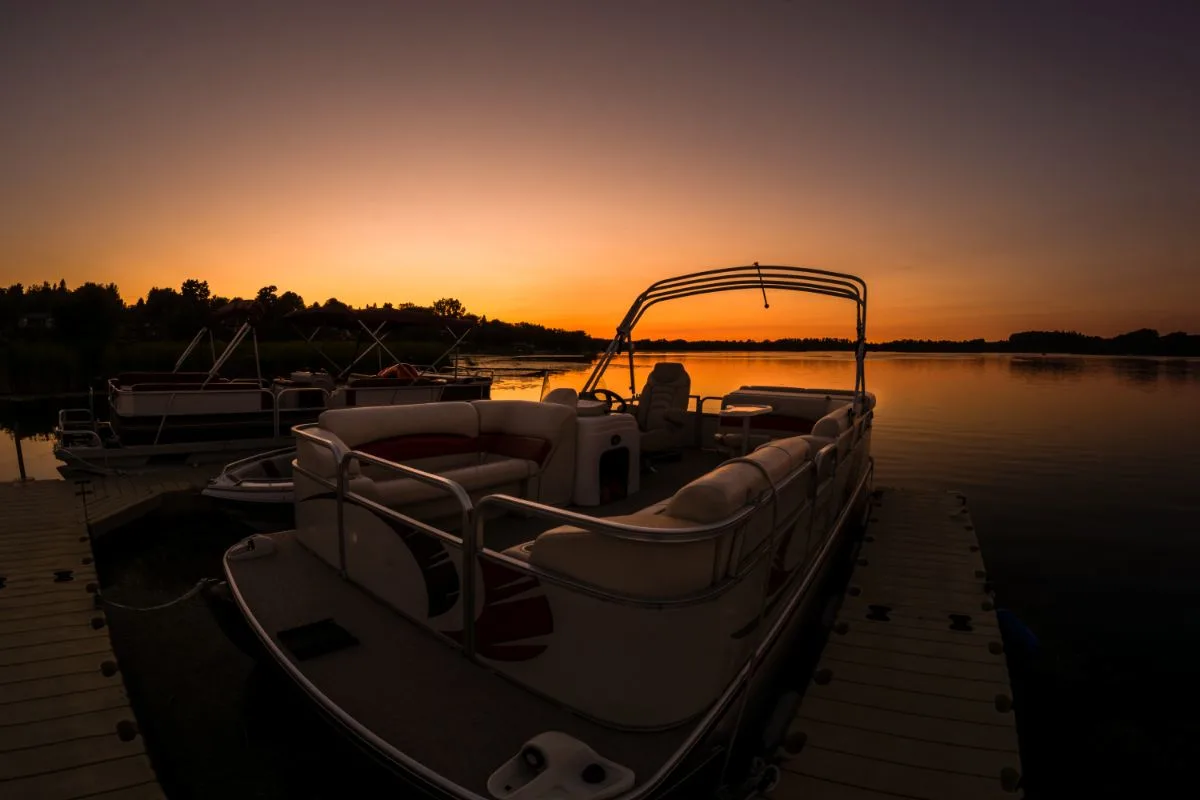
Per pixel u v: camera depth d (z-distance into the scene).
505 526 4.37
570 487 4.92
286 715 3.48
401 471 2.89
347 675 2.53
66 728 2.95
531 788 1.81
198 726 3.54
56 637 3.88
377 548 3.12
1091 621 5.84
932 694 3.42
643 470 6.23
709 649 2.27
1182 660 5.11
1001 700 3.31
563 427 4.78
